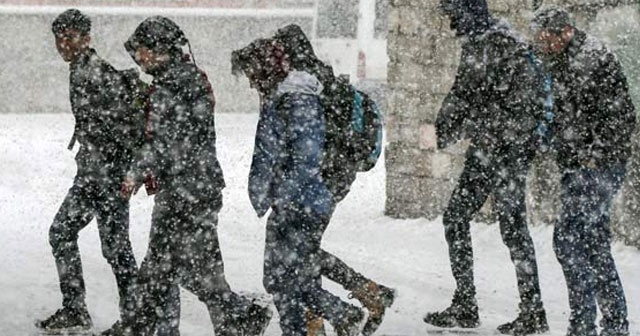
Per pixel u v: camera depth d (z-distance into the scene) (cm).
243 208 3403
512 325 1916
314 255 1670
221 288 1717
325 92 1712
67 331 1856
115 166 1802
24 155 4428
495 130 1906
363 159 1733
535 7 2839
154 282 1691
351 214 3284
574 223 1797
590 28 2772
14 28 6712
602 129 1761
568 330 1823
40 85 6781
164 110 1644
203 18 6700
